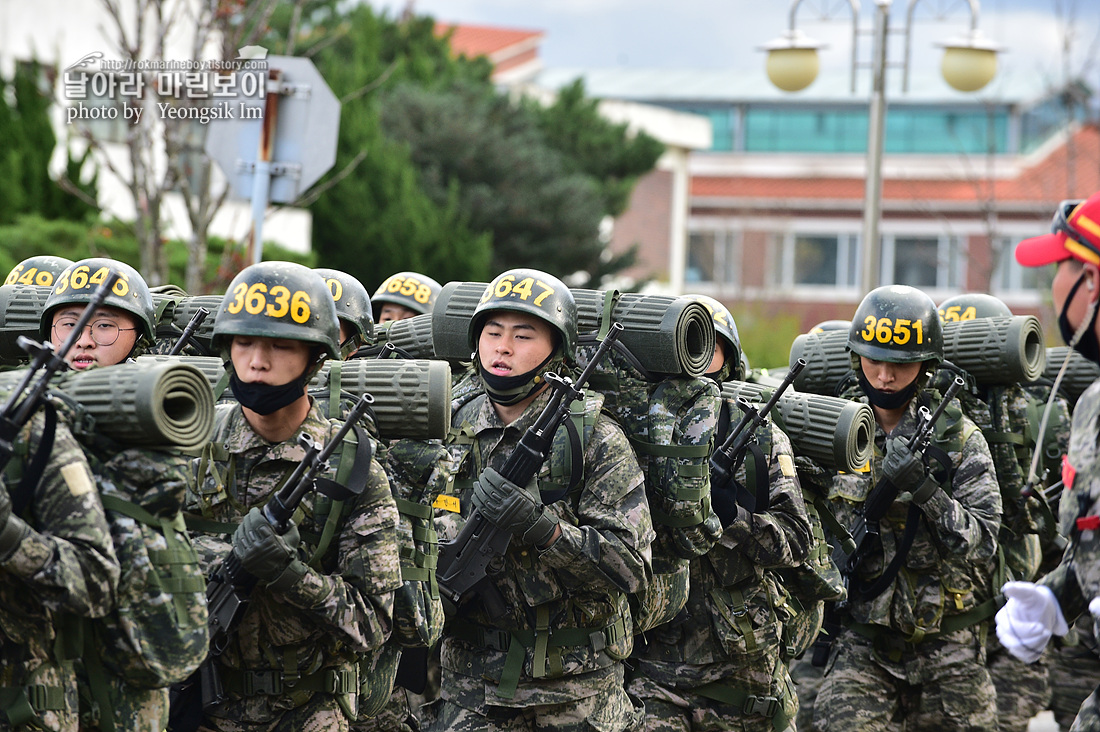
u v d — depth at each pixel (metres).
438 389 11.09
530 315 11.32
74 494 8.18
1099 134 86.81
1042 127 92.75
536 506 10.77
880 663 14.60
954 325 16.70
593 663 11.48
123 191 38.69
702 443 12.11
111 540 8.30
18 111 34.88
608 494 11.14
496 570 11.29
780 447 13.16
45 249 30.38
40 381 8.09
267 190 18.19
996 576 14.91
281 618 9.72
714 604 13.09
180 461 8.72
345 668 10.09
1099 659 17.61
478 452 11.58
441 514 11.48
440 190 47.09
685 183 82.88
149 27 32.09
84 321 8.18
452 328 12.88
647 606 12.24
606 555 10.93
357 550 9.80
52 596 8.01
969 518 14.05
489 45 101.94
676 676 13.19
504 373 11.34
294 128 18.14
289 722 9.91
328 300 9.89
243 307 9.62
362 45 47.06
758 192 95.19
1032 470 8.70
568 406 11.20
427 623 10.72
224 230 38.41
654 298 12.24
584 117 56.66
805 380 15.98
